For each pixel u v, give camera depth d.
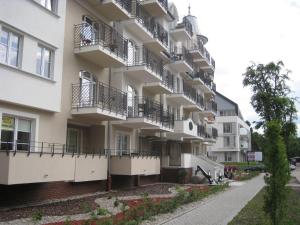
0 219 10.34
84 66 18.30
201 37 44.12
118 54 19.41
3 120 13.34
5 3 13.20
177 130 28.94
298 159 101.88
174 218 11.75
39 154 13.07
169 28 32.97
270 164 8.95
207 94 45.28
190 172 28.83
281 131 9.21
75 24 17.73
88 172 16.28
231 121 78.31
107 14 20.30
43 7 15.02
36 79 14.46
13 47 13.71
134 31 23.45
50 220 10.50
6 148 13.34
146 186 22.64
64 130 16.47
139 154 21.02
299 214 12.51
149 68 22.09
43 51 15.25
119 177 20.59
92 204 13.69
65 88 16.75
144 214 11.36
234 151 77.50
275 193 8.79
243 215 12.42
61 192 15.59
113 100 18.84
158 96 28.88
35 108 14.53
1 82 12.85
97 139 19.53
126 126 22.30
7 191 12.84
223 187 22.55
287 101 29.80
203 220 11.56
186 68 32.72
